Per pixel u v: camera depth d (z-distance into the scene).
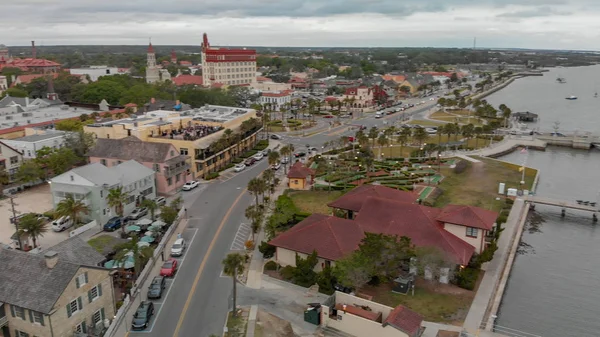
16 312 52.53
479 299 63.91
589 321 66.00
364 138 144.50
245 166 136.25
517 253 88.31
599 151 176.75
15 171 117.44
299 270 67.62
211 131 140.50
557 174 142.50
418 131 157.25
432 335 55.38
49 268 53.91
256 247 80.25
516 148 174.75
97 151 116.19
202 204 103.06
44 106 196.75
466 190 115.50
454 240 72.81
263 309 61.47
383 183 116.81
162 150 112.31
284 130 195.50
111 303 59.53
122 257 67.81
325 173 125.50
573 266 83.44
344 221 74.94
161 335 55.94
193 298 64.06
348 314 55.62
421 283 68.00
